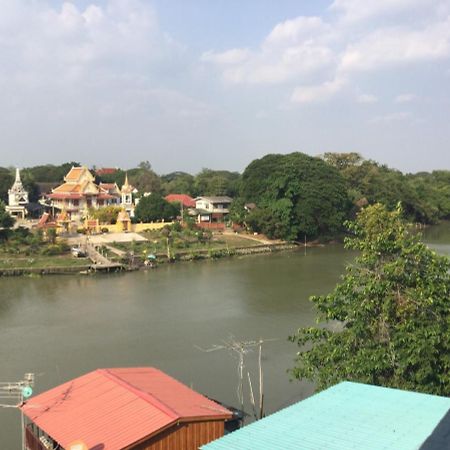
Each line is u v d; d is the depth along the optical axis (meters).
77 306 57.00
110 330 47.81
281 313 52.72
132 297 61.12
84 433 20.75
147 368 28.53
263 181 113.69
